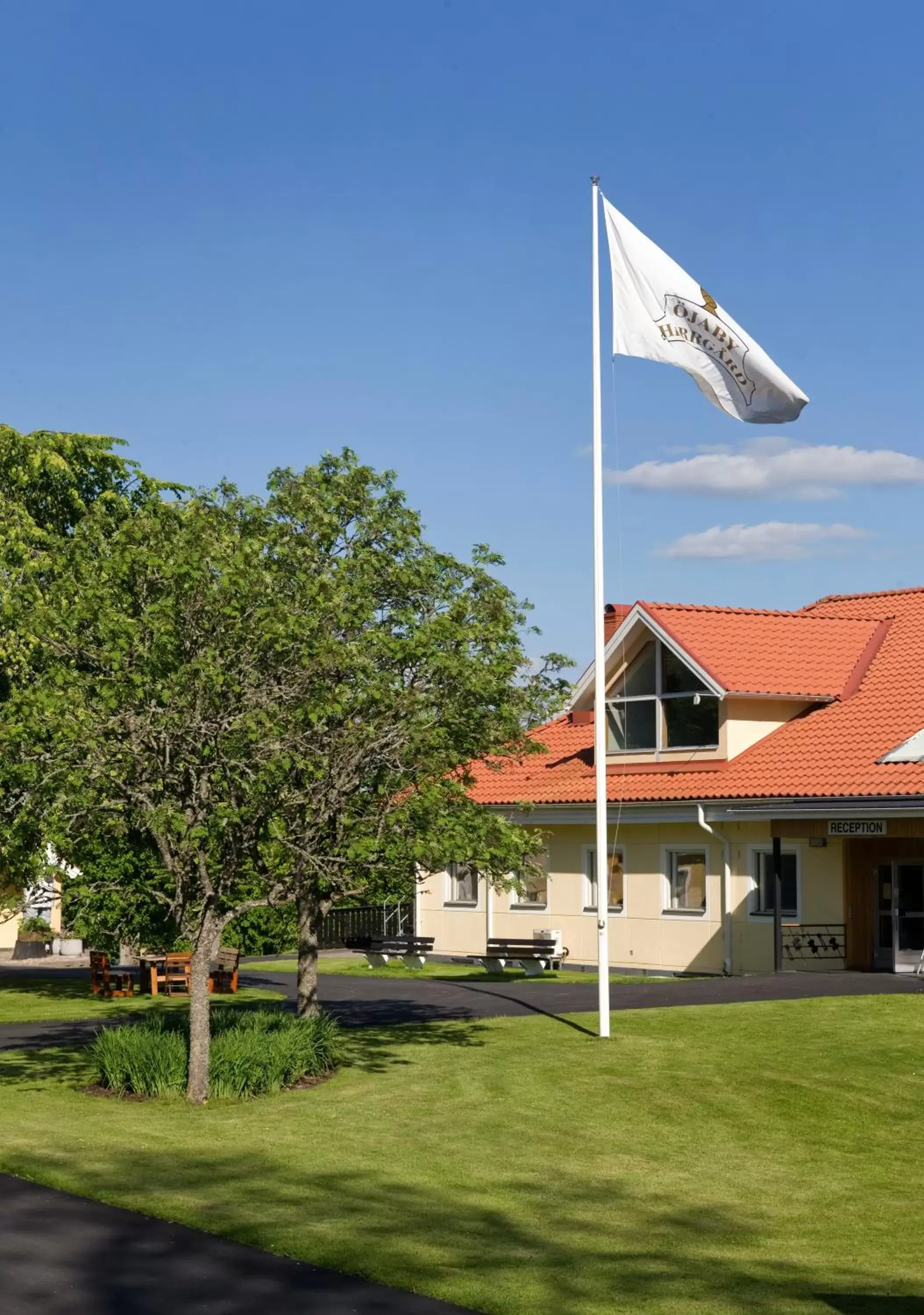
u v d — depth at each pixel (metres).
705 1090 17.62
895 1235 12.41
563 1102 17.11
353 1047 21.00
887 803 28.14
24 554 20.09
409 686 17.86
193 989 17.36
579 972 34.88
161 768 16.56
